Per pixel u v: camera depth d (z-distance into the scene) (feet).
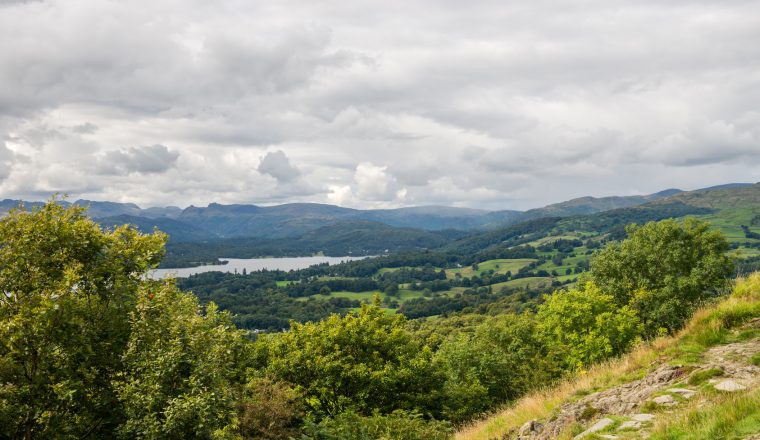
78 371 46.26
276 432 59.26
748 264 346.74
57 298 45.37
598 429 29.68
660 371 36.04
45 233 51.67
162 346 46.68
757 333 37.81
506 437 41.57
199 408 41.98
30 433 43.98
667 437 23.57
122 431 43.21
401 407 82.53
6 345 42.80
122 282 54.49
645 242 142.10
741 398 23.66
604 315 101.30
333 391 79.20
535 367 114.11
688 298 126.52
